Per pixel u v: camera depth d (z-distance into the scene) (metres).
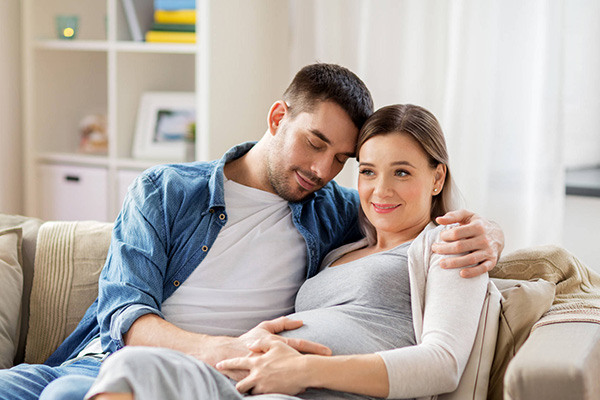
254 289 1.56
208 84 2.72
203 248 1.55
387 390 1.20
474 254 1.34
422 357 1.22
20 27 3.05
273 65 3.14
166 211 1.55
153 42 2.88
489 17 2.54
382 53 2.76
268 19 3.05
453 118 2.60
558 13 2.42
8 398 1.30
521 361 1.18
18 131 3.08
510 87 2.57
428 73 2.72
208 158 2.76
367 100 1.60
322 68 1.60
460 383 1.31
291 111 1.60
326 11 2.88
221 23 2.75
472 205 2.62
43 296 1.76
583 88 2.76
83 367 1.45
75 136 3.24
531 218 2.53
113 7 2.89
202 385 1.11
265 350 1.27
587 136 2.81
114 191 2.98
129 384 1.04
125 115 3.02
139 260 1.50
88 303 1.77
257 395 1.21
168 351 1.12
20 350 1.78
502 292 1.46
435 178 1.50
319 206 1.72
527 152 2.56
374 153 1.46
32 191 3.08
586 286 1.56
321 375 1.20
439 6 2.68
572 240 2.59
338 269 1.51
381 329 1.35
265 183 1.67
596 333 1.26
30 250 1.83
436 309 1.30
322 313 1.39
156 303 1.48
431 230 1.45
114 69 2.92
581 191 2.52
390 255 1.45
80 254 1.80
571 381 1.12
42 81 3.08
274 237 1.61
